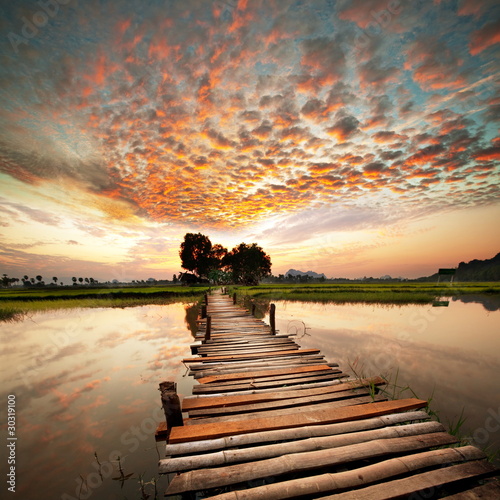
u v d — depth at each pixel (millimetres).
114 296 26781
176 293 29125
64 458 3352
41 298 24672
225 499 2100
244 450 2666
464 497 2125
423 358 6977
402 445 2736
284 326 11312
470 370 6105
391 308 17438
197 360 6449
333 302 21109
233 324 10992
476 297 24281
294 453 2643
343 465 2643
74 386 5527
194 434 2990
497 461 3012
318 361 6188
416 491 2174
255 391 4480
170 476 3092
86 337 10039
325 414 3438
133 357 7477
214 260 70688
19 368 6637
